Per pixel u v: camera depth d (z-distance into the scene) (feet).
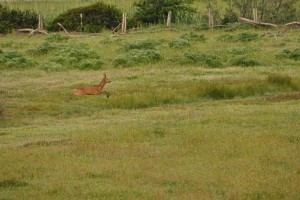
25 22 508.53
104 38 430.20
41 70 313.53
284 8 505.66
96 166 142.61
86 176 136.26
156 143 165.89
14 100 242.17
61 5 574.97
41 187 129.29
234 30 462.19
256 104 225.76
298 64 321.32
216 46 381.40
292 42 393.70
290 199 117.19
